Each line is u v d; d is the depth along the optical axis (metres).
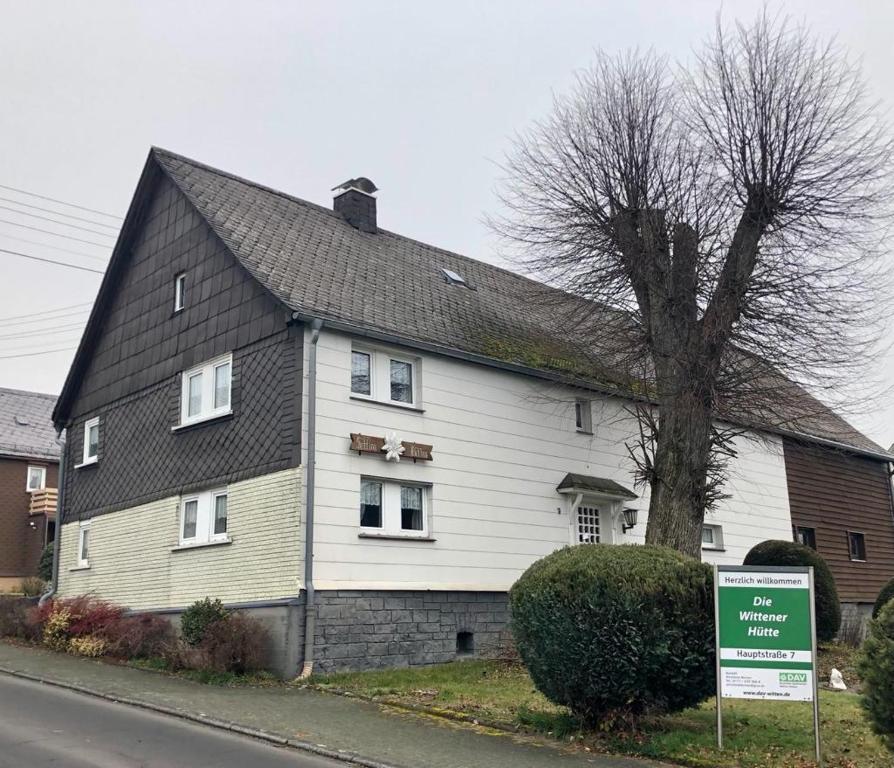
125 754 8.49
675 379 14.80
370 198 20.84
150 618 15.49
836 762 8.19
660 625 8.63
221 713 10.38
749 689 8.41
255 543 14.41
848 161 14.82
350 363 14.87
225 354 15.88
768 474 23.84
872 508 27.92
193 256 17.36
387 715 10.41
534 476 17.61
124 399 18.89
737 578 8.63
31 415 34.47
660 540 14.49
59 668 13.98
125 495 18.23
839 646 18.03
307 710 10.66
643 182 15.52
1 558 30.83
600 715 9.09
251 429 14.95
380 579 14.49
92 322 20.14
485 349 17.25
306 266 16.53
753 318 14.55
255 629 13.41
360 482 14.64
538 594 9.09
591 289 15.94
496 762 8.28
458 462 16.22
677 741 8.68
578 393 18.83
